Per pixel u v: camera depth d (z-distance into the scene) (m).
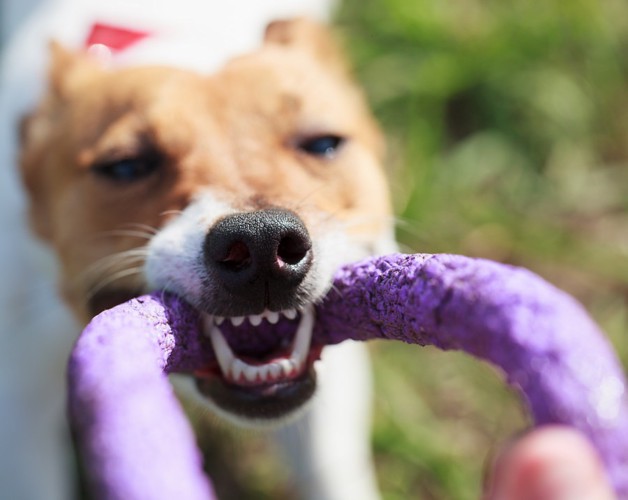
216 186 0.26
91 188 0.28
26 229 0.33
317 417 0.34
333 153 0.30
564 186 0.49
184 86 0.29
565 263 0.46
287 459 0.36
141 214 0.28
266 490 0.40
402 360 0.43
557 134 0.50
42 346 0.33
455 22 0.53
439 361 0.43
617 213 0.48
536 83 0.51
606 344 0.14
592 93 0.52
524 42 0.52
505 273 0.15
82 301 0.29
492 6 0.54
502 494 0.11
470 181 0.49
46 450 0.35
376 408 0.41
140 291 0.26
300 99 0.29
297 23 0.36
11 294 0.34
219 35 0.40
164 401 0.14
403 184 0.47
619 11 0.55
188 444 0.14
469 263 0.16
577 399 0.13
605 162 0.50
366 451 0.39
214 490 0.39
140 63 0.34
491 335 0.15
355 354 0.35
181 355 0.21
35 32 0.42
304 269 0.23
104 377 0.14
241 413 0.24
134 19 0.40
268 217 0.23
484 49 0.51
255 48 0.36
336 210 0.28
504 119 0.51
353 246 0.28
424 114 0.50
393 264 0.19
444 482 0.39
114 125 0.28
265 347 0.23
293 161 0.28
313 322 0.23
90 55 0.35
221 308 0.23
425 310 0.17
